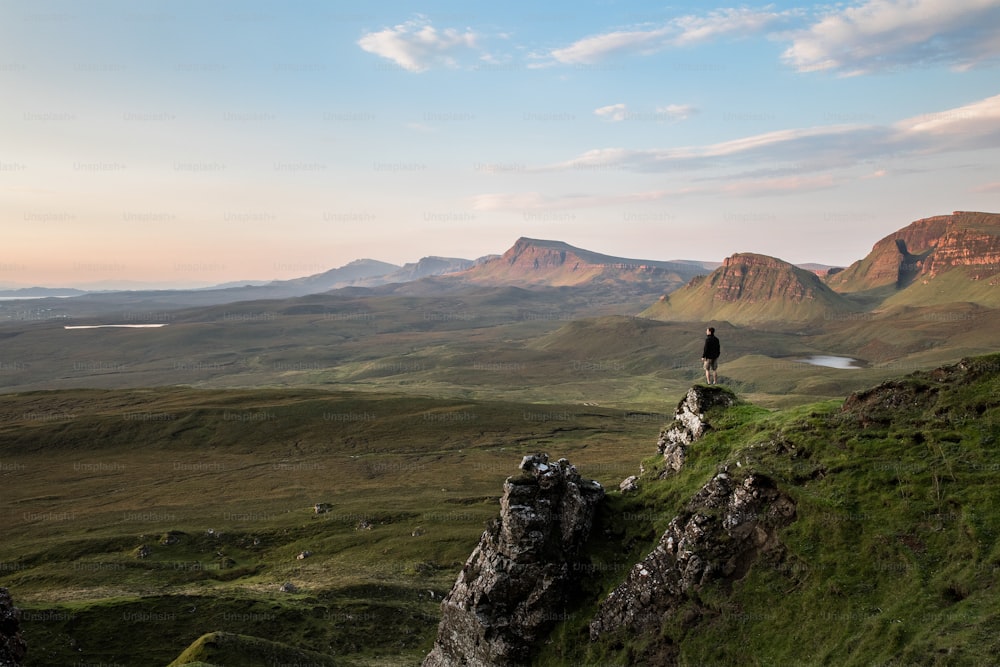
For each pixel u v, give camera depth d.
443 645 40.28
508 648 36.53
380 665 58.91
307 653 55.19
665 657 31.48
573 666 34.25
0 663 34.00
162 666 55.50
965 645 22.09
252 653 50.66
